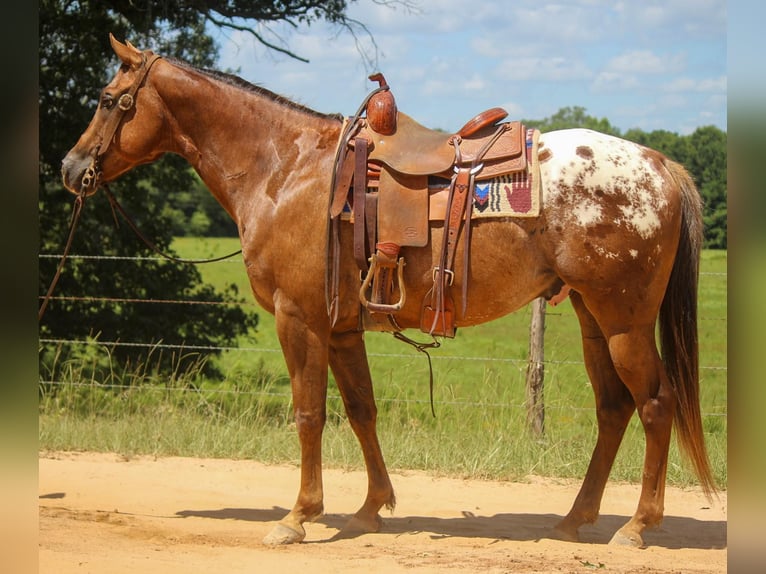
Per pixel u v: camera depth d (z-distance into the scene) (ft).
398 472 19.72
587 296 13.20
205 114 14.60
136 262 34.50
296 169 14.05
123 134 14.80
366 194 13.47
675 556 12.92
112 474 19.20
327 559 12.48
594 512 14.39
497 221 13.08
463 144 13.44
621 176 13.09
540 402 21.85
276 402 29.04
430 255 13.32
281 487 18.48
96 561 11.94
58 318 33.76
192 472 19.60
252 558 12.53
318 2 32.76
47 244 33.94
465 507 16.97
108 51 33.47
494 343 46.21
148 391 27.89
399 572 11.62
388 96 13.93
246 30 33.50
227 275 75.10
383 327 14.01
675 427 13.73
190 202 112.27
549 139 13.47
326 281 13.46
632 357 13.14
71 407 25.95
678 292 13.57
